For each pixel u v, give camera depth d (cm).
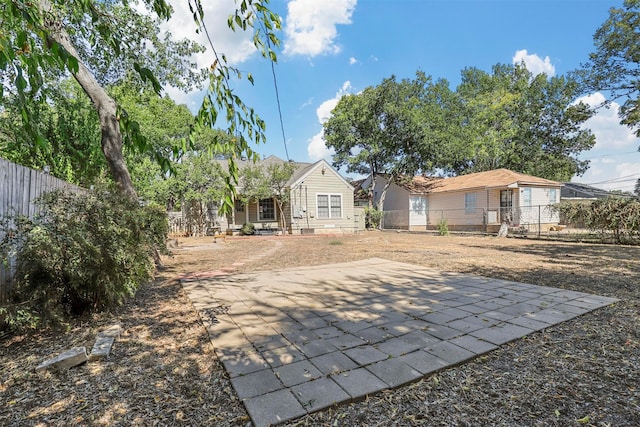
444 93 2355
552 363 237
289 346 271
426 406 187
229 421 175
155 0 196
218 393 202
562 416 177
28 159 650
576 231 1415
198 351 267
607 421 172
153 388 210
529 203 1655
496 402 190
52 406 191
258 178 1633
